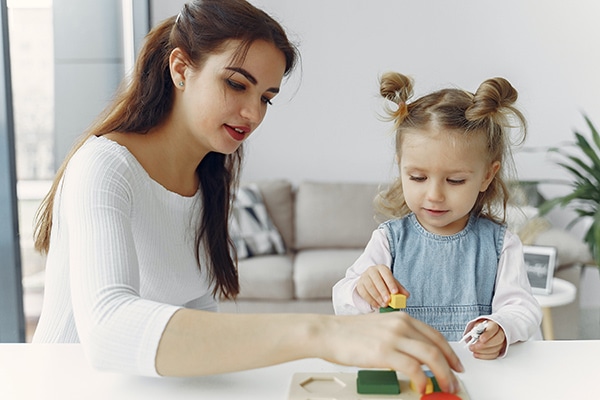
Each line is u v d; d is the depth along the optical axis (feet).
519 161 11.58
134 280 2.45
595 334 10.23
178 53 3.06
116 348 2.17
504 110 3.58
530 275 7.72
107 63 9.13
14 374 2.37
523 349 2.66
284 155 11.84
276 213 10.93
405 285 3.87
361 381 2.19
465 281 3.81
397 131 3.75
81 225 2.60
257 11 2.96
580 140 8.65
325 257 10.07
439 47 11.53
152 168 3.29
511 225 6.81
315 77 11.64
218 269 3.72
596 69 11.41
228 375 2.35
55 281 3.24
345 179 11.85
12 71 6.05
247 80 2.91
